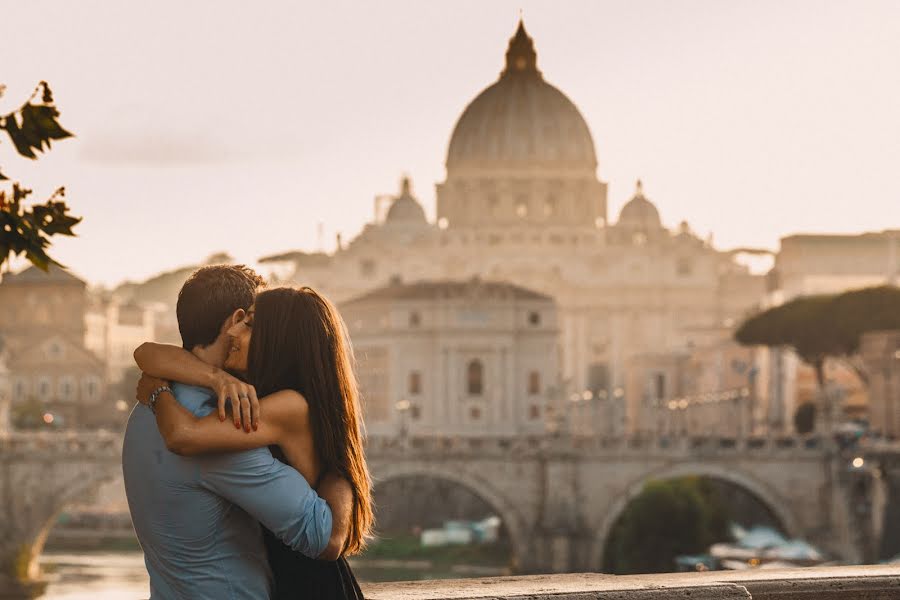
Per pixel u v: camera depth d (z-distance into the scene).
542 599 12.66
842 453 140.38
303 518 10.67
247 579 10.80
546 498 147.50
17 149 10.82
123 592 127.88
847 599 13.69
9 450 145.38
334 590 11.12
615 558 146.50
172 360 10.92
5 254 10.95
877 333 163.12
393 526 196.50
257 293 11.81
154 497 10.59
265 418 10.80
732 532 149.00
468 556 165.12
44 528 145.50
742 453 144.38
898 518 123.50
